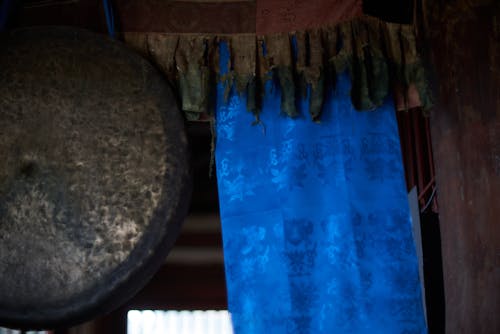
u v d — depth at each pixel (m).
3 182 3.90
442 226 3.87
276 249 3.83
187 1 4.16
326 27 4.10
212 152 4.03
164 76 4.08
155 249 3.79
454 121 3.84
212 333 10.93
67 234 3.81
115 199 3.85
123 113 3.96
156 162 3.90
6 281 3.77
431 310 5.03
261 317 3.75
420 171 5.65
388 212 3.90
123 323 9.66
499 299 3.39
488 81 3.70
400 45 4.11
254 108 3.99
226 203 3.95
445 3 4.02
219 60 4.11
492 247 3.49
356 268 3.76
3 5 4.18
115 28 4.14
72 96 3.99
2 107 3.99
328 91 4.09
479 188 3.62
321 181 3.95
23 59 4.04
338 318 3.71
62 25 4.24
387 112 4.08
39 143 3.94
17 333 7.86
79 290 3.74
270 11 4.14
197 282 10.33
